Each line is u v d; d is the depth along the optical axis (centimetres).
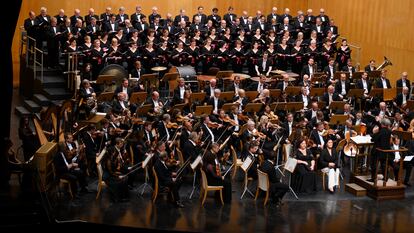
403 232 1642
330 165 1878
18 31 2762
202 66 2619
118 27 2586
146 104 2078
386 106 2314
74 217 1605
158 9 3005
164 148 1778
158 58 2503
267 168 1753
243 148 1967
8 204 1562
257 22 2784
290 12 3238
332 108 2198
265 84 2409
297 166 1870
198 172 1866
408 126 2181
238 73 2602
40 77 2423
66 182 1738
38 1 2784
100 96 2103
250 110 2123
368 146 1938
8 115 1592
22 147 1839
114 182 1719
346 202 1822
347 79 2500
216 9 2827
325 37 2795
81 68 2358
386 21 2820
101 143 1912
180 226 1595
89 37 2420
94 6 2884
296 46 2667
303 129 2016
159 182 1727
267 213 1709
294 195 1853
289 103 2183
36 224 1537
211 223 1623
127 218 1620
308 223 1662
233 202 1767
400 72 2762
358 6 2964
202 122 2041
